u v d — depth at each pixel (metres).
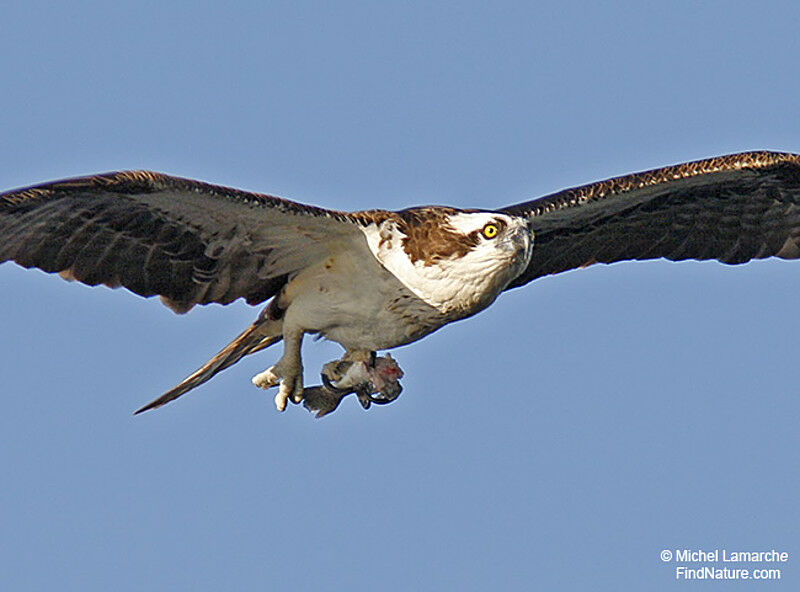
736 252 17.52
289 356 15.80
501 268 14.83
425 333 15.46
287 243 15.20
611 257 17.42
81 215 14.30
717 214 17.27
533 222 16.48
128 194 14.04
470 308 15.09
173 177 14.01
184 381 16.47
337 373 16.05
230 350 16.28
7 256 14.27
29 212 13.93
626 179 16.39
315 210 14.76
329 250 15.27
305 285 15.51
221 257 15.27
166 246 14.95
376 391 16.12
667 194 16.77
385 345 15.62
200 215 14.69
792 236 17.44
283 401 16.02
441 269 14.93
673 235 17.38
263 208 14.54
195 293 15.46
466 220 14.95
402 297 15.16
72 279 14.71
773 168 16.52
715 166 16.44
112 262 14.86
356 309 15.36
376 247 15.08
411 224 15.07
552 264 17.39
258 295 15.70
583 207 16.42
